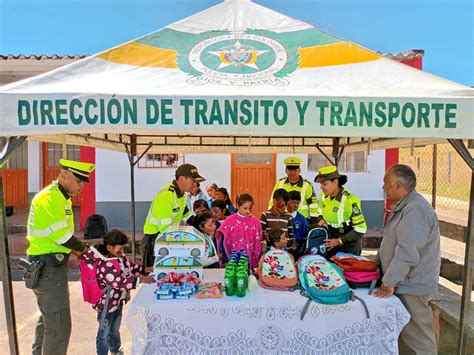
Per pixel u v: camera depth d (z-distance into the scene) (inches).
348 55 113.7
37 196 120.2
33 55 322.0
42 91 88.8
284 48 115.8
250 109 89.1
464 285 116.3
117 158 365.7
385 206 360.2
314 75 104.3
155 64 107.3
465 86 100.4
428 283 110.7
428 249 110.9
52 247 118.7
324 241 138.0
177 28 122.1
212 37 119.6
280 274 117.3
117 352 132.8
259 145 267.1
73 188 122.1
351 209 151.2
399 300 108.8
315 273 113.1
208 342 106.1
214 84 97.5
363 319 107.7
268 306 106.5
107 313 125.6
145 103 88.4
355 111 89.9
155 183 369.7
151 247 151.5
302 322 107.1
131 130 88.9
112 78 99.7
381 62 111.7
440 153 395.5
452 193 383.2
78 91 89.0
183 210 160.4
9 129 87.4
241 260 120.4
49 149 435.8
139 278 124.7
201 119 89.0
